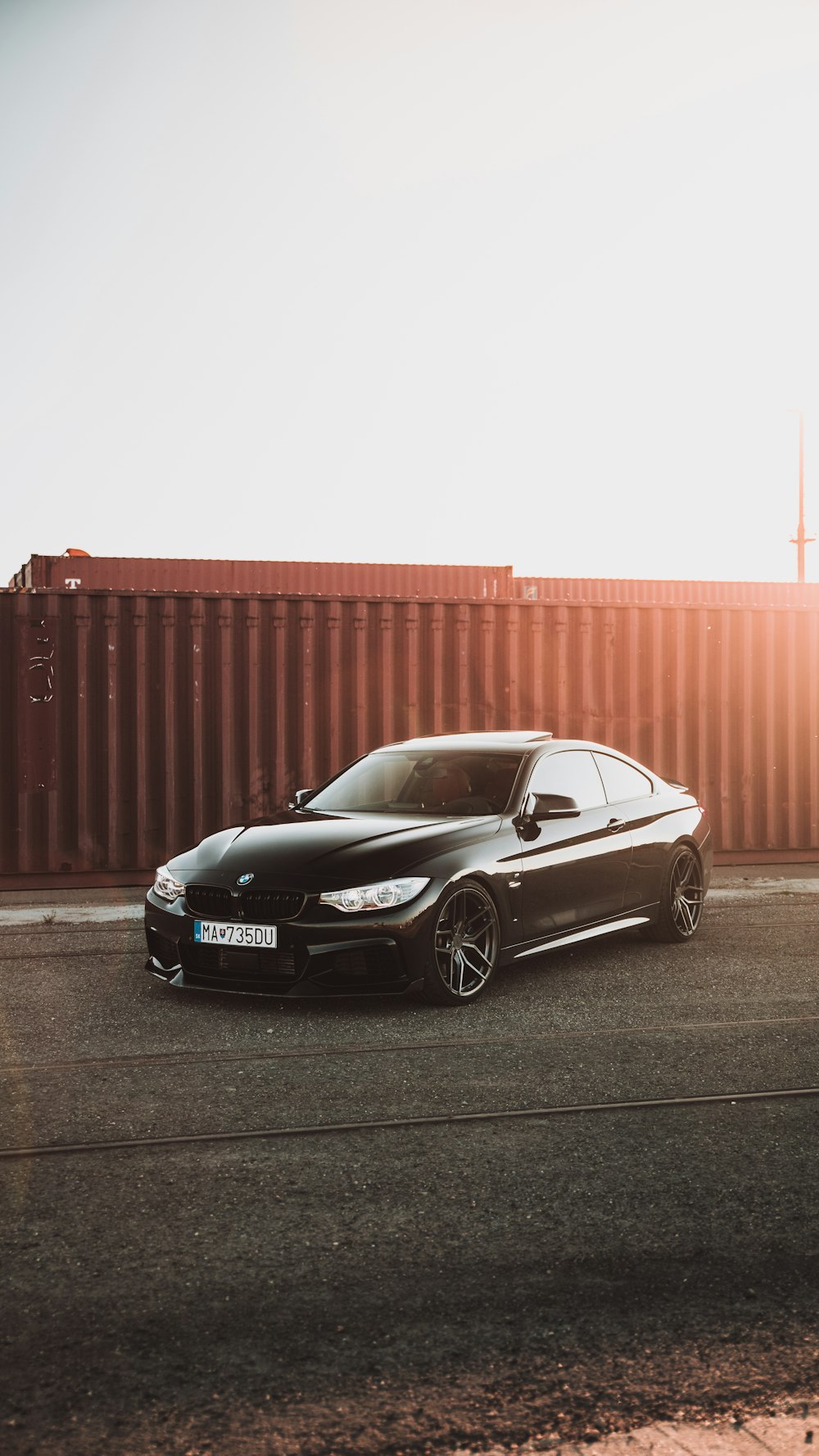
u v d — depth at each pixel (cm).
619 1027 568
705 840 823
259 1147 403
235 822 1105
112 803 1076
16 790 1055
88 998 632
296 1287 300
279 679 1116
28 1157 395
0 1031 562
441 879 602
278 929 585
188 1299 294
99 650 1075
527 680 1180
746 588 2147
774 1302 291
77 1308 290
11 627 1055
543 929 672
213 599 1101
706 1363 263
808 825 1263
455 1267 312
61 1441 234
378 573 1794
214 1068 499
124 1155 396
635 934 837
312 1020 584
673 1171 379
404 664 1147
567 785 732
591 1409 245
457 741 768
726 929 848
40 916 909
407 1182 371
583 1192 362
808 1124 425
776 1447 231
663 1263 313
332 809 725
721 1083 474
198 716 1096
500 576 1839
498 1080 480
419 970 591
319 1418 242
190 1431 238
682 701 1226
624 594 2100
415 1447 232
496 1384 255
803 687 1263
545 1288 299
